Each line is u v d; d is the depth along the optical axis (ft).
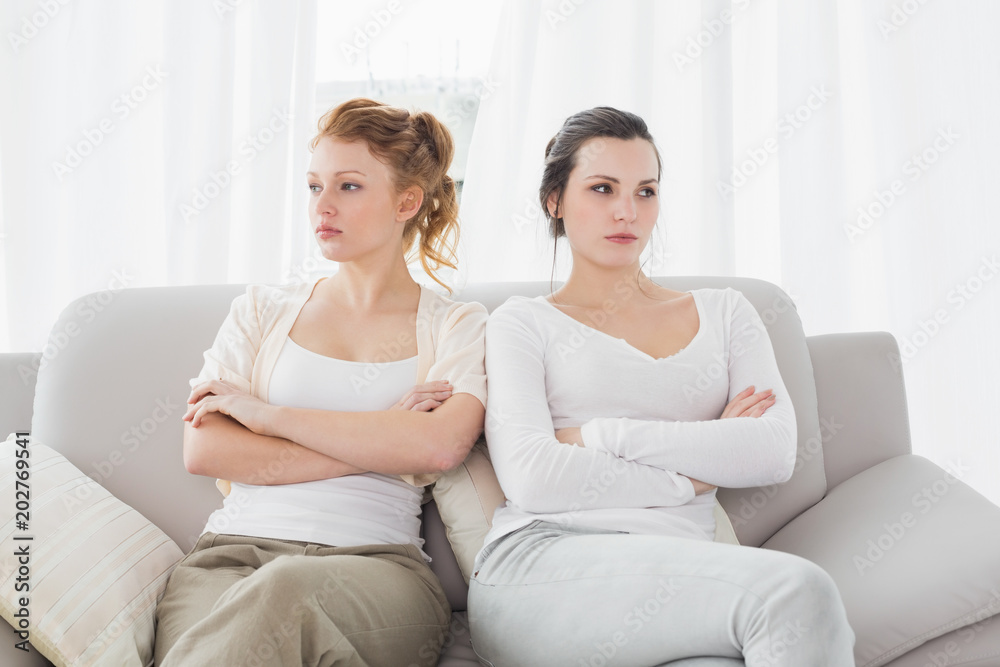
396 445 4.28
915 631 3.65
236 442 4.38
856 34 7.24
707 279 5.39
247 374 4.73
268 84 7.00
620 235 4.78
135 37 7.30
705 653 3.26
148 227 7.41
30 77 7.20
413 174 4.88
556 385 4.63
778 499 4.84
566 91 7.00
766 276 7.36
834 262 7.00
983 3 7.02
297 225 7.05
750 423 4.23
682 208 7.09
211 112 7.02
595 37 6.99
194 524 4.73
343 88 7.61
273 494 4.43
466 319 4.90
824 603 3.00
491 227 6.97
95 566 3.97
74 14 7.28
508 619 3.81
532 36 6.88
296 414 4.38
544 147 7.07
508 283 5.48
